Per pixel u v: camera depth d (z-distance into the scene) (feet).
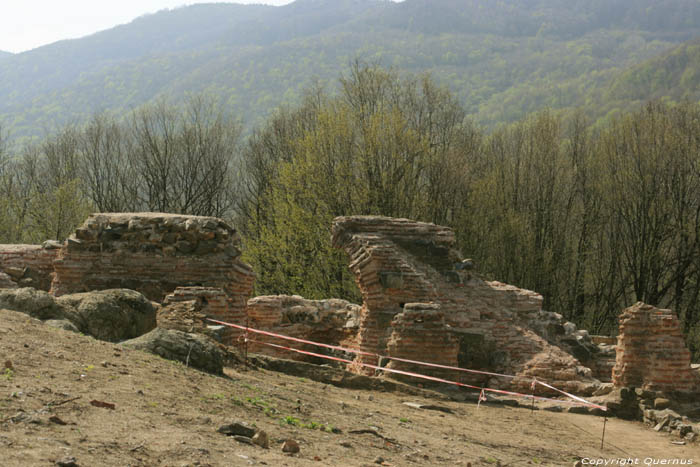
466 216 129.39
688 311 124.26
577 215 139.44
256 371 40.60
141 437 18.26
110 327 36.45
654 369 46.91
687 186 124.88
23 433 16.78
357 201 121.70
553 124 141.28
